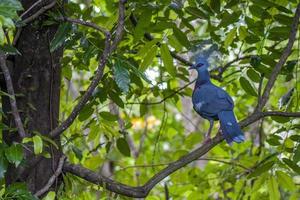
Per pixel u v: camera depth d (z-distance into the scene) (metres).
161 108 19.58
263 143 14.20
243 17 10.62
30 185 8.19
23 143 7.35
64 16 8.60
